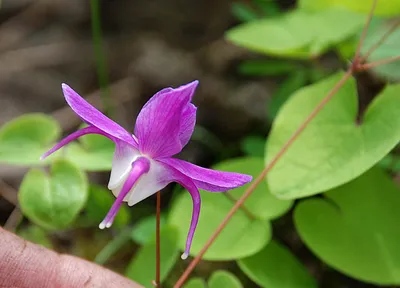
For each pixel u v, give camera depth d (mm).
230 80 283
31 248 171
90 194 227
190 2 306
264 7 275
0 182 244
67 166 207
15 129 217
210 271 224
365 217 196
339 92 194
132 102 284
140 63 291
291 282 197
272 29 230
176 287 178
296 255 228
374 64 192
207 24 302
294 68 256
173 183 253
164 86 285
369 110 189
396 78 225
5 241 169
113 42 302
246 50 286
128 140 149
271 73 269
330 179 180
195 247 195
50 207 202
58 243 237
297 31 228
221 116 275
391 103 186
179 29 302
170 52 294
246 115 272
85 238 238
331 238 195
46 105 280
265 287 193
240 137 271
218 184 147
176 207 205
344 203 197
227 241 194
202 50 294
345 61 242
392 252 192
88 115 148
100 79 284
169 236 197
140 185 149
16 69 290
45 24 312
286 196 180
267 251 201
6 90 282
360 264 191
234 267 225
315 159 186
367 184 198
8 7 315
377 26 236
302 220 197
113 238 238
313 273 223
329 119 191
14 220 237
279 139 194
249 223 197
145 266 197
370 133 185
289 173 185
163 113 146
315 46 226
